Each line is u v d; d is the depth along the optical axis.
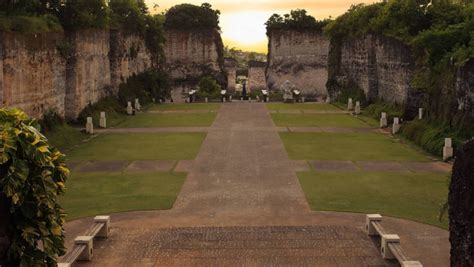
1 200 9.40
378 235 17.92
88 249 16.05
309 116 48.66
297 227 18.91
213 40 90.06
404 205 21.69
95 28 46.66
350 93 59.28
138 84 61.09
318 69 93.38
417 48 39.03
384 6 51.19
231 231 18.52
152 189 24.08
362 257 16.20
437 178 26.00
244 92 82.88
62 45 38.38
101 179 25.81
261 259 15.96
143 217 20.25
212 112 51.69
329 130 40.59
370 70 52.72
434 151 31.45
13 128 9.39
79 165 28.78
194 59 90.12
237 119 46.56
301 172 27.09
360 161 29.70
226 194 23.28
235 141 35.66
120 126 43.06
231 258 16.05
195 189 24.08
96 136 38.09
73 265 15.78
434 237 18.08
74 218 20.12
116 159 30.25
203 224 19.38
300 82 93.38
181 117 48.09
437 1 43.97
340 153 31.86
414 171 27.44
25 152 9.38
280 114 50.09
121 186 24.59
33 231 9.59
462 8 42.66
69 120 41.62
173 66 89.81
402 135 37.38
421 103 39.06
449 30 35.69
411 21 44.56
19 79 30.97
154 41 68.12
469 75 31.00
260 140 36.03
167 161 29.70
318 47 93.25
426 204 21.84
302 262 15.77
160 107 56.84
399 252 15.52
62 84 39.31
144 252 16.69
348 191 23.69
